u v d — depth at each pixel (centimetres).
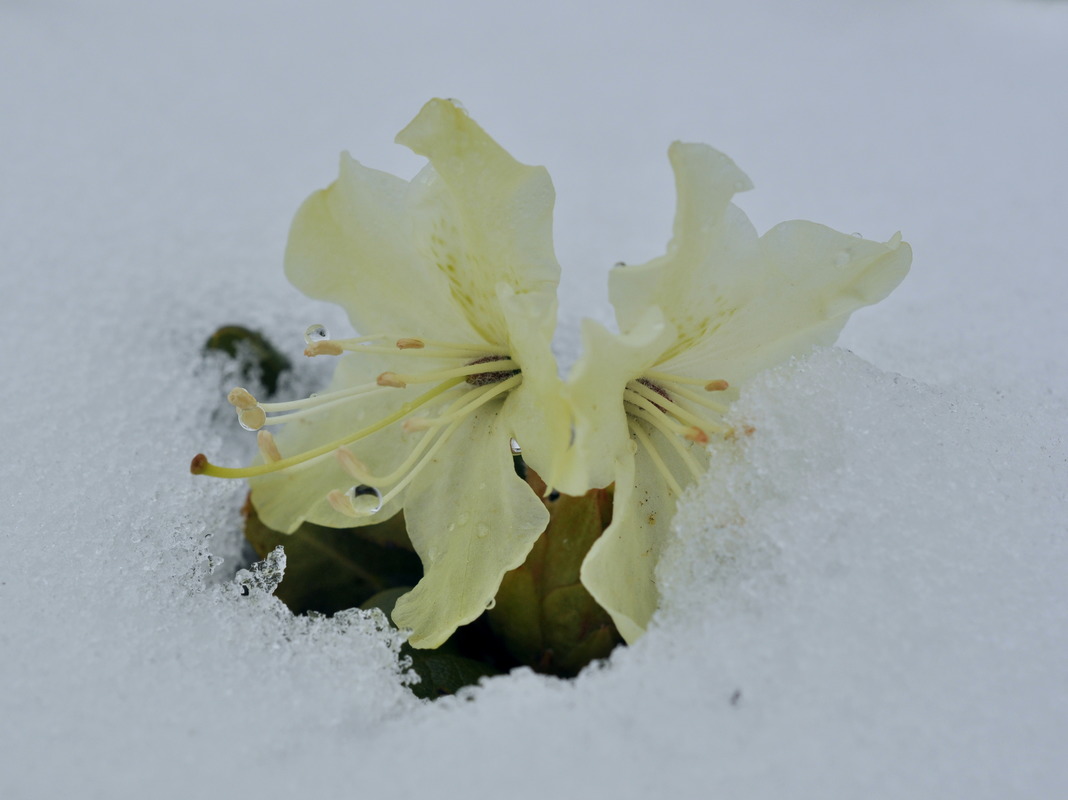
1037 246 24
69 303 23
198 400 22
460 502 18
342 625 18
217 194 26
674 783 16
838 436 18
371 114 30
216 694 17
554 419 17
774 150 28
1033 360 21
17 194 25
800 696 16
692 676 16
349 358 20
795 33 36
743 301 18
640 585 18
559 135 29
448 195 18
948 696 16
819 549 17
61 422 20
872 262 18
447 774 16
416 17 37
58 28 34
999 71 32
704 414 18
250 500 20
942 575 17
